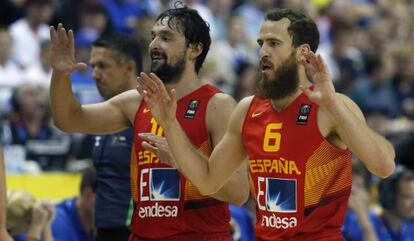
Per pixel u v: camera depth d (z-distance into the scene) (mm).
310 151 12156
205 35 13492
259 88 12438
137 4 31812
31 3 28031
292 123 12266
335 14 35188
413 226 19719
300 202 12203
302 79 12367
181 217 13305
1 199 11383
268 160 12352
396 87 32031
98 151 15336
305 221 12195
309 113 12203
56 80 13406
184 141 12258
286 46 12258
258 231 12578
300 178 12195
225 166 12688
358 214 19047
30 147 21062
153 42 13344
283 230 12305
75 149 20984
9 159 20594
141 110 13633
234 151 12734
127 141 15156
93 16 28984
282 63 12258
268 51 12281
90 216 17188
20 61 27406
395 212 19609
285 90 12273
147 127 13453
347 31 33438
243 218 18531
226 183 13023
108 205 15148
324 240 12195
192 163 12297
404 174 19547
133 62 15680
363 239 18953
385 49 34688
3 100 24188
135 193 13602
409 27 38344
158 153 12578
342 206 12305
